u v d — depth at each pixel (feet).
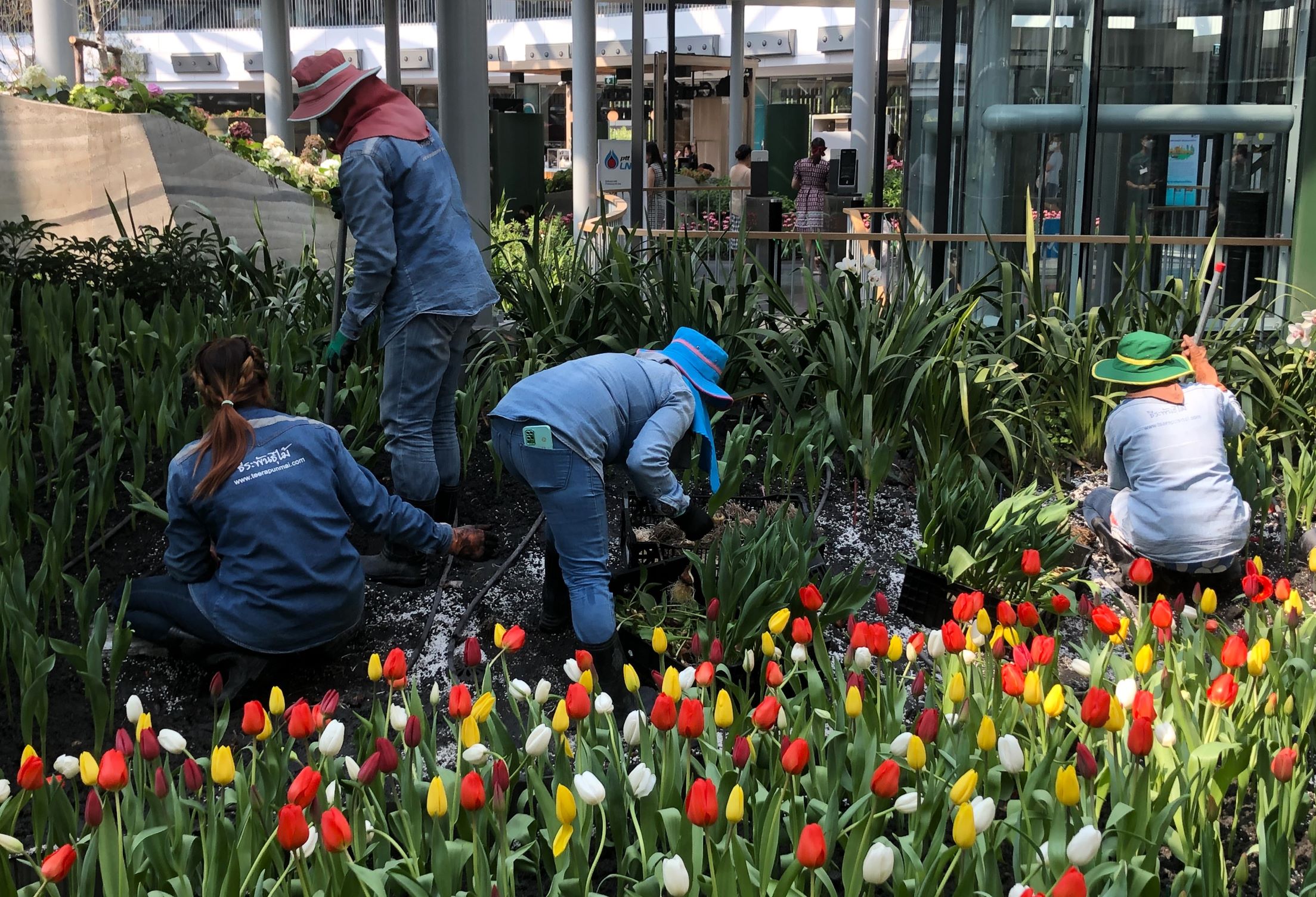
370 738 8.64
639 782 6.93
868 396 15.06
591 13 44.21
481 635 12.09
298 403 14.34
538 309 17.94
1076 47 24.93
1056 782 7.06
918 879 7.04
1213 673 9.85
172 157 23.81
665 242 18.13
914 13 28.73
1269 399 17.80
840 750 8.23
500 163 50.31
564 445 10.21
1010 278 18.13
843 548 14.20
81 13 76.84
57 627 11.71
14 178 21.86
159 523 13.79
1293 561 14.96
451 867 7.09
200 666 11.23
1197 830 8.13
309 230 28.76
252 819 7.38
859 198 41.45
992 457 16.70
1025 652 8.26
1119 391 17.11
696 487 15.19
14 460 13.46
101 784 6.67
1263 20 23.73
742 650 10.91
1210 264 20.71
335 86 11.95
